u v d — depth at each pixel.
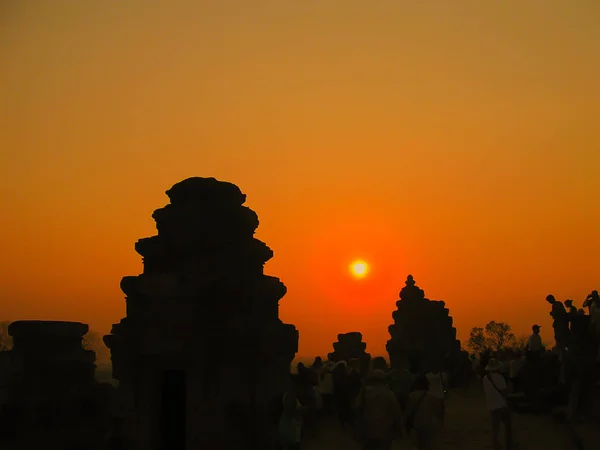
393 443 17.84
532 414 21.56
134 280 13.66
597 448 16.03
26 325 14.02
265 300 14.20
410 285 35.22
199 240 13.58
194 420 12.88
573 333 20.91
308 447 17.20
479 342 72.81
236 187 14.23
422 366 33.16
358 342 32.34
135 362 13.48
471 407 25.19
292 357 14.66
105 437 14.08
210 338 13.11
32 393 13.52
